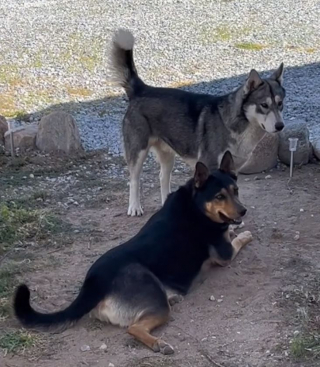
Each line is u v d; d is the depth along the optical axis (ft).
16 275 18.22
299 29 37.04
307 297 17.30
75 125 24.03
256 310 17.08
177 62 32.14
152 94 20.21
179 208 17.51
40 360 16.19
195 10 41.16
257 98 19.30
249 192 21.18
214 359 16.08
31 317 16.46
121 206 20.98
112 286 16.57
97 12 41.22
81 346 16.40
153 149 20.65
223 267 18.12
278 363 15.94
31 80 30.07
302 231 19.48
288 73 30.91
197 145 19.80
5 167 23.09
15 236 19.51
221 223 17.58
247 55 33.19
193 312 17.11
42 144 23.82
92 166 23.27
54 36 35.83
